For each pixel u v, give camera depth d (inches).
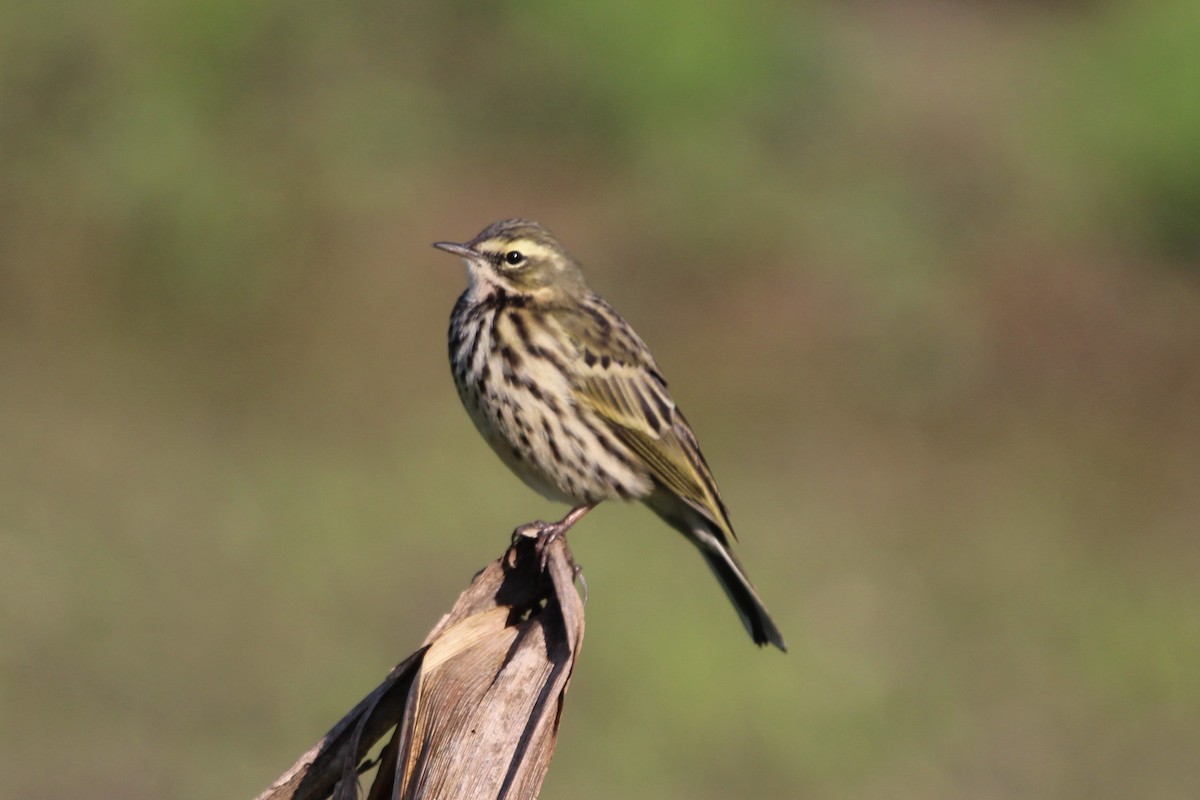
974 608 609.0
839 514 667.4
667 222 852.6
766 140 967.0
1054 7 1241.4
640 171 901.2
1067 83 1073.5
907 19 1209.4
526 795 209.2
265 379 724.0
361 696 521.3
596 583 589.6
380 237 804.0
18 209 780.0
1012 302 834.2
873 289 812.6
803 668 556.7
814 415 738.8
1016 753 530.3
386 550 605.0
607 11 941.2
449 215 839.1
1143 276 885.2
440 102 932.0
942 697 555.2
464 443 682.2
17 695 510.0
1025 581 629.3
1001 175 961.5
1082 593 623.8
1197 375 788.0
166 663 531.2
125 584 569.0
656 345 775.1
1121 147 966.4
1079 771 522.3
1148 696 563.2
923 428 739.4
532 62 944.9
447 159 893.8
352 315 758.5
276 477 649.6
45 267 764.0
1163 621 605.0
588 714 527.2
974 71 1111.0
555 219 859.4
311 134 853.2
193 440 673.6
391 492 643.5
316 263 781.9
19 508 603.5
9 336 740.0
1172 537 671.8
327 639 548.1
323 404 708.0
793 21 1039.0
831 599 603.5
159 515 614.9
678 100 931.3
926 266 845.2
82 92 816.9
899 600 607.5
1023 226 908.0
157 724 503.5
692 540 351.9
